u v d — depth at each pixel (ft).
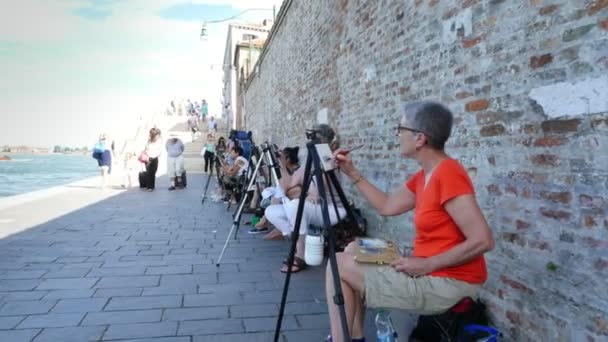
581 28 6.53
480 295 9.14
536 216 7.50
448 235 6.86
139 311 10.32
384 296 6.96
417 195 7.57
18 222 21.22
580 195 6.54
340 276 7.38
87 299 11.00
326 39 22.56
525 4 7.79
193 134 87.92
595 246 6.28
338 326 7.43
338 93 20.31
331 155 8.26
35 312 10.11
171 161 38.01
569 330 6.76
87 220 22.08
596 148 6.25
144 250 16.15
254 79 62.85
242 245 17.22
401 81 13.46
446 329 7.25
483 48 9.10
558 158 6.98
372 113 16.05
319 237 9.82
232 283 12.51
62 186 39.37
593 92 6.29
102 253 15.56
